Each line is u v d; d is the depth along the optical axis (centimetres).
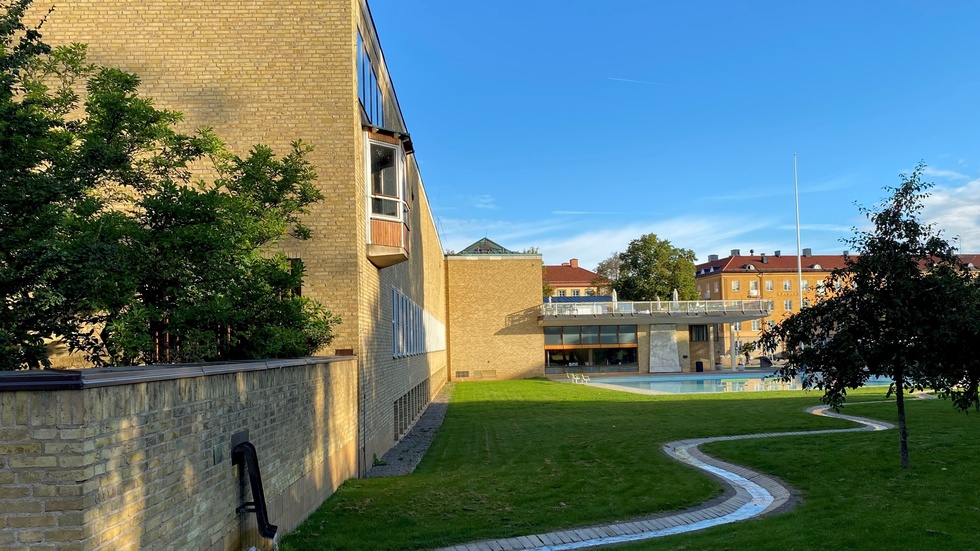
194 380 499
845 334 939
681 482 998
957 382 935
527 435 1711
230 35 1245
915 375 913
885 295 941
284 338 877
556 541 705
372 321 1335
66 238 662
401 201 1361
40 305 619
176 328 779
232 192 1019
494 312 4925
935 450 1166
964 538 661
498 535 722
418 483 1020
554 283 9656
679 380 4356
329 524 766
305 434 812
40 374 378
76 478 357
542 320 4919
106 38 1230
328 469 927
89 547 362
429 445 1650
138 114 812
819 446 1295
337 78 1240
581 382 4266
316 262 1206
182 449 476
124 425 401
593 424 1900
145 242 737
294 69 1241
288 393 745
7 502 355
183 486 476
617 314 4931
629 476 1051
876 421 1786
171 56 1235
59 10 1227
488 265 4947
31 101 708
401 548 673
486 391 3616
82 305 675
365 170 1301
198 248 747
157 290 777
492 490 945
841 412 2028
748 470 1113
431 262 3456
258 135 1227
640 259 6372
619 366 5094
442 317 4556
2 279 590
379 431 1403
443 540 702
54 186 644
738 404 2431
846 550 636
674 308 4953
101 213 821
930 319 912
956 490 866
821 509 811
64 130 810
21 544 353
